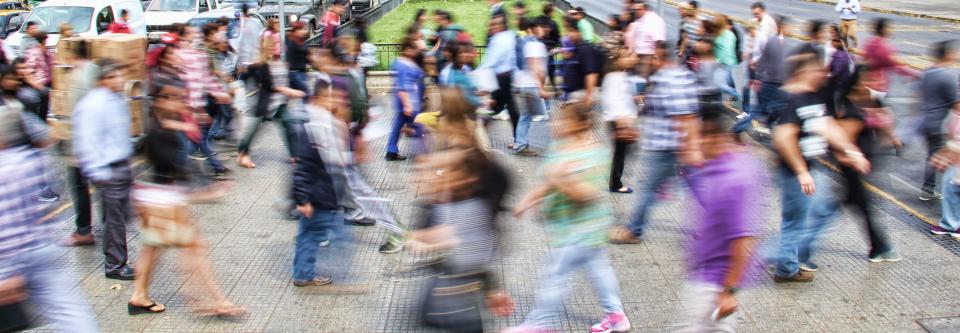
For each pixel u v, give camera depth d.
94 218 8.64
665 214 8.72
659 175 7.64
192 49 10.10
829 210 6.89
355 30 14.23
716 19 12.50
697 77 9.07
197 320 6.36
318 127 6.52
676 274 7.21
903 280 7.04
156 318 6.38
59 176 10.10
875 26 9.23
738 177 4.87
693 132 6.61
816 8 34.47
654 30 13.20
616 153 9.31
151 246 6.29
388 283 7.04
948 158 7.93
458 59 9.85
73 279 7.10
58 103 10.05
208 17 20.00
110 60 6.55
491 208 4.90
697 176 5.46
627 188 9.55
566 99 10.82
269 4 27.03
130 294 6.81
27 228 5.09
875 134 7.28
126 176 6.86
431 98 12.34
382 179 10.07
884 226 8.38
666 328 6.20
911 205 9.12
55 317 5.38
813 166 6.76
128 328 6.21
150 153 6.11
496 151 11.04
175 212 6.20
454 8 35.28
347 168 7.03
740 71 18.09
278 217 8.75
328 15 15.22
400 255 7.63
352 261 7.46
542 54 10.88
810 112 6.31
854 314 6.43
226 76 13.56
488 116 10.52
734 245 4.89
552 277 5.71
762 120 11.95
